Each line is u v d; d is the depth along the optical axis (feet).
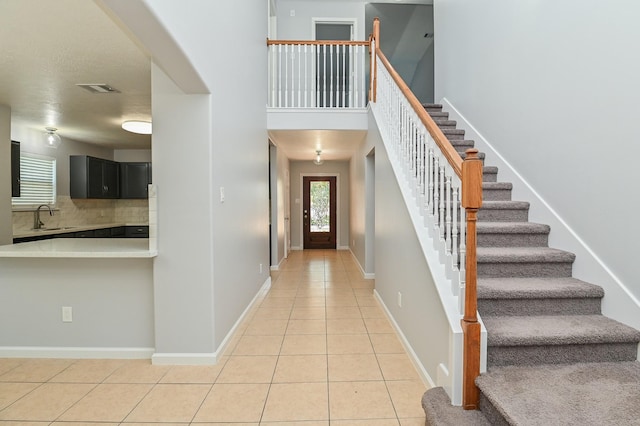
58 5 5.83
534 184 9.05
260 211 13.97
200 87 7.54
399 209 9.36
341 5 20.17
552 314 6.67
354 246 22.24
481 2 11.89
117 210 21.94
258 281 13.53
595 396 4.77
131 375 7.52
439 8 16.12
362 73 15.76
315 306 12.46
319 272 18.48
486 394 4.99
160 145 7.95
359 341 9.29
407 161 9.17
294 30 19.94
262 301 13.11
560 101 8.00
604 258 6.71
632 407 4.49
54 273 8.40
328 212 27.35
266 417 6.03
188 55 6.37
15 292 8.43
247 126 11.52
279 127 15.11
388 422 5.90
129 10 4.83
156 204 7.97
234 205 9.91
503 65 10.52
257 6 13.20
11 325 8.45
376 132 12.84
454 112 13.99
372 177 16.65
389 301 10.84
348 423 5.87
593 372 5.46
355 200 21.29
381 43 27.07
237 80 10.18
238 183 10.35
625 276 6.23
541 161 8.74
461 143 11.93
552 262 7.47
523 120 9.51
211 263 8.00
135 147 20.92
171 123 7.91
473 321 5.51
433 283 6.62
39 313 8.44
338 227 27.30
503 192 9.89
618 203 6.38
